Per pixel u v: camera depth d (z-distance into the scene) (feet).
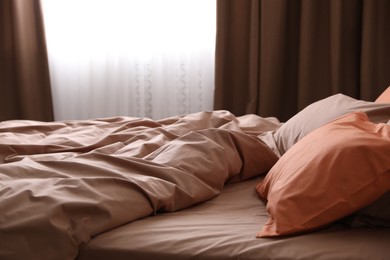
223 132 4.73
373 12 9.55
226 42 10.66
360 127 3.92
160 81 11.39
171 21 11.06
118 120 7.65
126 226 3.35
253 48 10.32
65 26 11.62
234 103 10.90
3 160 5.25
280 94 10.53
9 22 11.60
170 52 11.19
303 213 3.13
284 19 10.19
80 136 6.36
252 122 7.21
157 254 3.05
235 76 10.80
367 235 3.09
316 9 10.05
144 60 11.41
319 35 10.16
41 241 3.01
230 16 10.57
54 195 3.29
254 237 3.13
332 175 3.14
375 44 9.72
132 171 4.09
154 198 3.53
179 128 6.33
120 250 3.09
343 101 5.77
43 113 11.82
